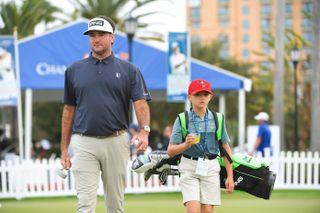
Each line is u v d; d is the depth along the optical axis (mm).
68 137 7004
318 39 21109
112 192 6816
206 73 18797
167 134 16094
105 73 6680
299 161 16797
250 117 49312
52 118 41969
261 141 16875
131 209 12758
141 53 18609
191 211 6938
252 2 120688
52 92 22125
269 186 7172
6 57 15711
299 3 115250
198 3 123188
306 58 37562
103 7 33156
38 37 18031
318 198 14594
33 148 23969
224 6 122062
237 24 121312
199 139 6918
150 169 7469
